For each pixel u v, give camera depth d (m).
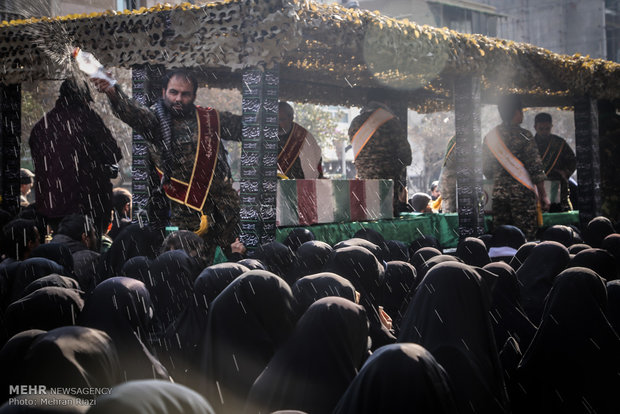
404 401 2.12
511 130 8.18
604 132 10.95
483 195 7.76
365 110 8.64
